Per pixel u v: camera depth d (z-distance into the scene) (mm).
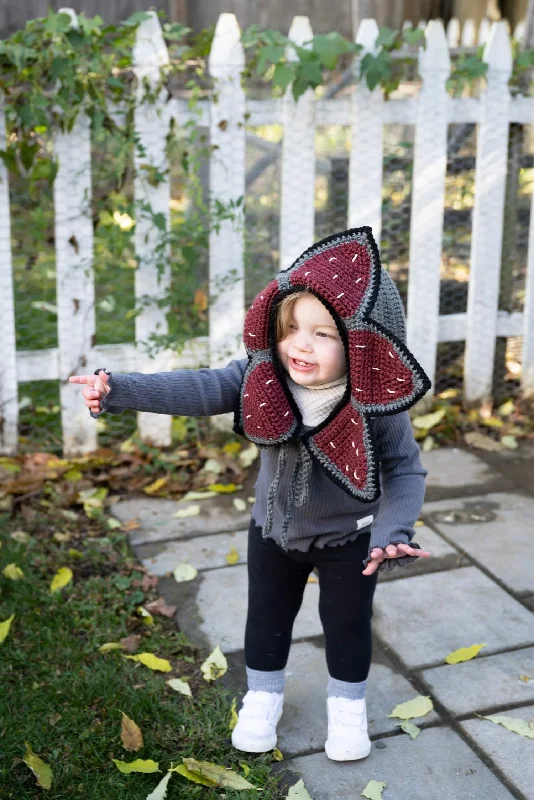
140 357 4211
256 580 2408
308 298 2043
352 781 2344
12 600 3084
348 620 2326
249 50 4758
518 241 4734
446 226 4906
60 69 3658
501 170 4402
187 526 3658
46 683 2678
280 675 2461
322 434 2125
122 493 3930
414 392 1980
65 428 4168
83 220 3975
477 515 3734
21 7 7168
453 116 4293
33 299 5270
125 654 2836
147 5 7492
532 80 4445
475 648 2852
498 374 4797
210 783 2289
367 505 2270
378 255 2029
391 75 4164
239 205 4074
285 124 4102
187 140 3969
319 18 8008
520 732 2500
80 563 3344
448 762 2406
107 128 3873
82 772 2346
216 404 2229
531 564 3371
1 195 3869
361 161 4238
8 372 4047
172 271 4117
